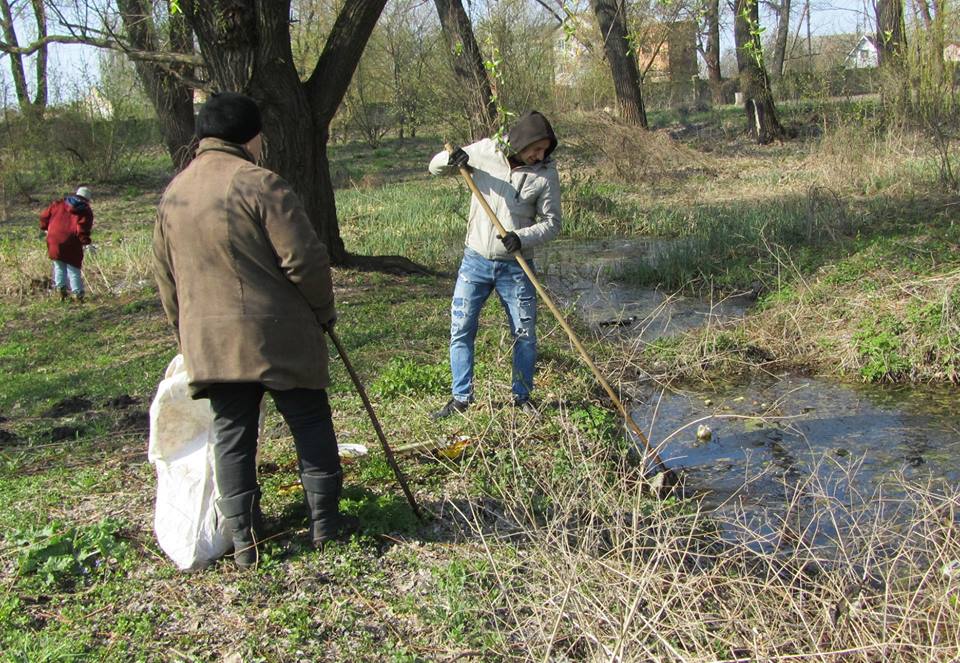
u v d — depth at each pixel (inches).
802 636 140.1
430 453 211.0
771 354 330.6
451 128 885.2
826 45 984.3
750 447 246.1
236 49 410.0
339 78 445.1
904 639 131.8
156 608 149.2
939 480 214.8
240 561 158.4
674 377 309.7
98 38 423.5
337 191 921.5
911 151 626.5
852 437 251.4
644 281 465.4
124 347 358.9
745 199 664.4
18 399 287.7
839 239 464.8
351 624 144.7
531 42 796.6
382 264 479.5
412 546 169.5
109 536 167.5
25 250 558.9
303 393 157.2
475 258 229.1
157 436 161.0
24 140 930.7
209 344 146.9
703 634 138.3
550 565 147.0
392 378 265.4
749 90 1056.2
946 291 319.0
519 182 221.8
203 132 152.9
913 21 634.8
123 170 1082.7
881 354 306.8
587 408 254.8
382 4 440.1
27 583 157.2
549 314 372.5
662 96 1678.2
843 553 158.1
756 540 166.6
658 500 171.0
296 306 151.6
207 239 145.1
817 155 762.2
